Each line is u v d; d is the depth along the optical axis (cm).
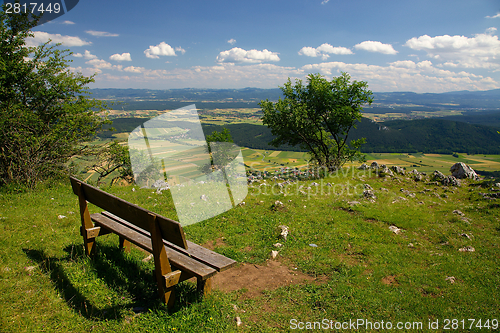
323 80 2266
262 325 318
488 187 1132
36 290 312
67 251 418
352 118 2214
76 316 286
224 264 318
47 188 841
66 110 966
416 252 553
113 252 428
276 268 466
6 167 827
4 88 881
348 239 592
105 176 1095
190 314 312
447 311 357
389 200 942
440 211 852
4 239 427
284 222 678
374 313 349
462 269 482
